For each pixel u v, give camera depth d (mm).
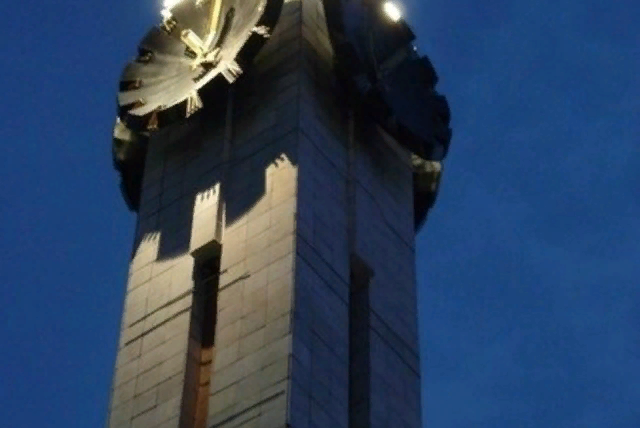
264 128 71000
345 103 74000
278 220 66625
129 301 69062
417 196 77125
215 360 63406
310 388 61531
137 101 74625
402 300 70438
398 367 67750
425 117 76062
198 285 67875
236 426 60656
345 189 70625
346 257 68062
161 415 63938
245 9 74375
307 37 74250
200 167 72000
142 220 72250
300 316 63125
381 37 76250
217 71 72250
